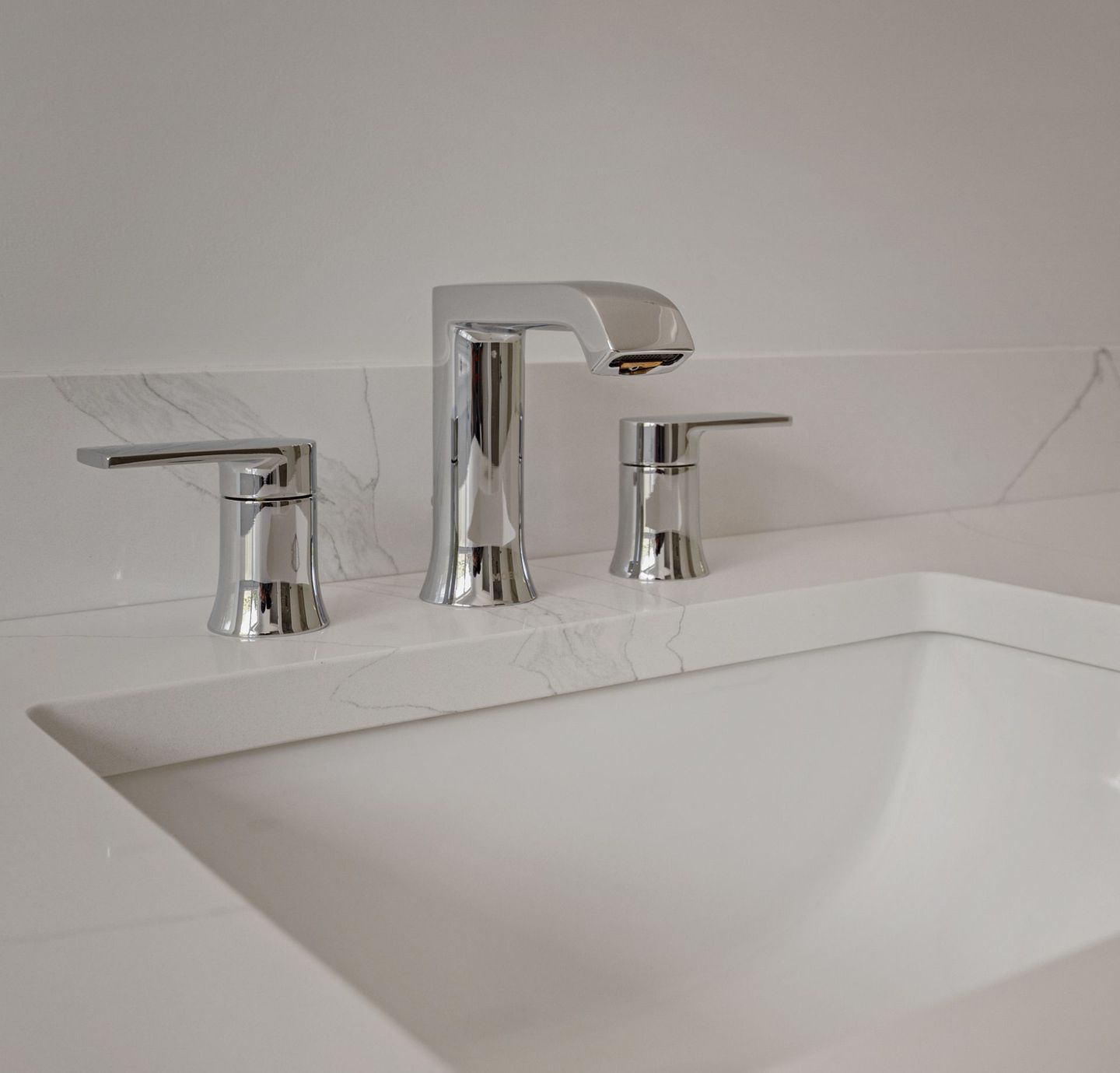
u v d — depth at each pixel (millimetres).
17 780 445
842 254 977
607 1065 571
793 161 942
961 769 759
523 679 637
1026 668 729
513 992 625
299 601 636
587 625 653
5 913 338
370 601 713
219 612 639
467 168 805
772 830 728
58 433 671
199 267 719
